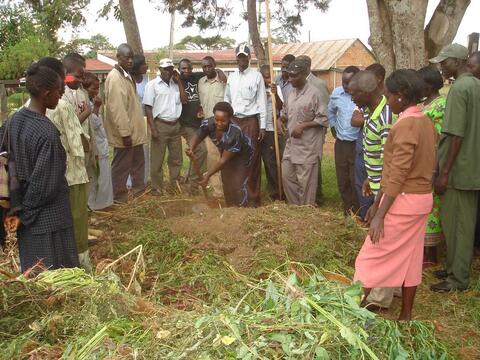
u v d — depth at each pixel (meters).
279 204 5.71
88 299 3.10
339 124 6.48
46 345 2.72
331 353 2.54
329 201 7.56
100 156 6.26
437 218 4.94
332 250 4.80
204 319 2.65
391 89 3.58
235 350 2.48
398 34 6.96
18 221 3.55
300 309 2.77
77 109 5.44
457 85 4.36
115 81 6.55
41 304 3.05
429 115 4.88
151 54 26.28
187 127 7.93
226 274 4.38
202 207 6.54
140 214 6.11
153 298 3.88
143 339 2.70
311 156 6.46
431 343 3.30
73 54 5.44
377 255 3.72
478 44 6.54
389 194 3.54
